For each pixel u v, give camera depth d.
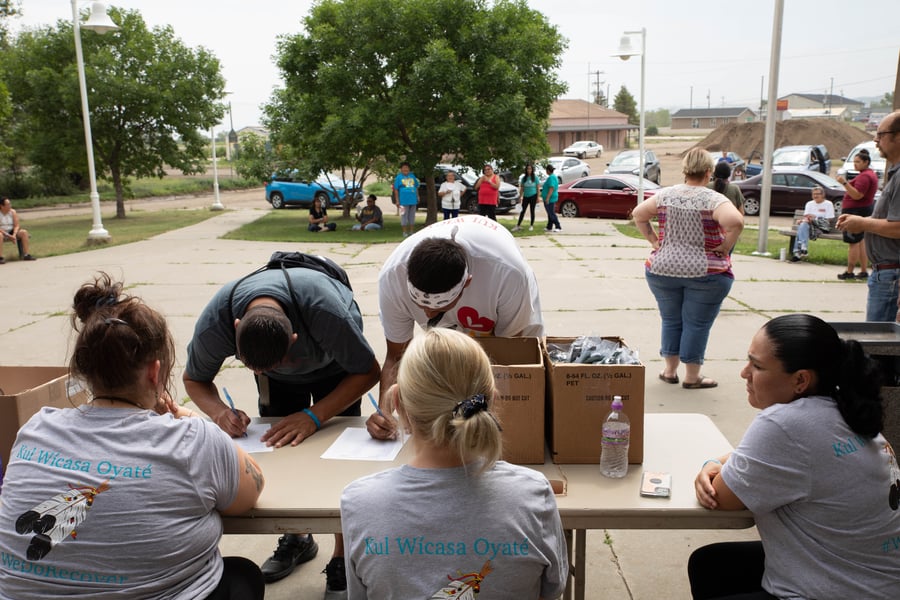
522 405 2.38
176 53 22.14
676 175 35.53
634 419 2.38
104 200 32.84
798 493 1.92
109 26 14.28
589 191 19.48
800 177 18.09
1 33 24.64
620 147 78.00
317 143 15.54
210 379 2.80
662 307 5.36
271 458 2.50
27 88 21.52
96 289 2.23
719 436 2.68
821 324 2.05
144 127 22.45
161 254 13.35
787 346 2.01
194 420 1.96
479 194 15.54
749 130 49.97
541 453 2.42
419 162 15.72
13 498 1.77
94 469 1.77
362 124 14.91
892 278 3.89
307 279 2.64
